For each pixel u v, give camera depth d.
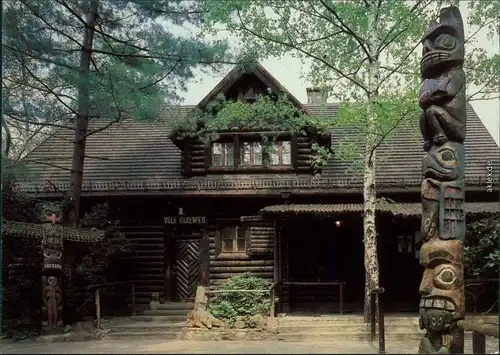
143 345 11.64
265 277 16.58
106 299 16.41
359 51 14.11
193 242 17.30
